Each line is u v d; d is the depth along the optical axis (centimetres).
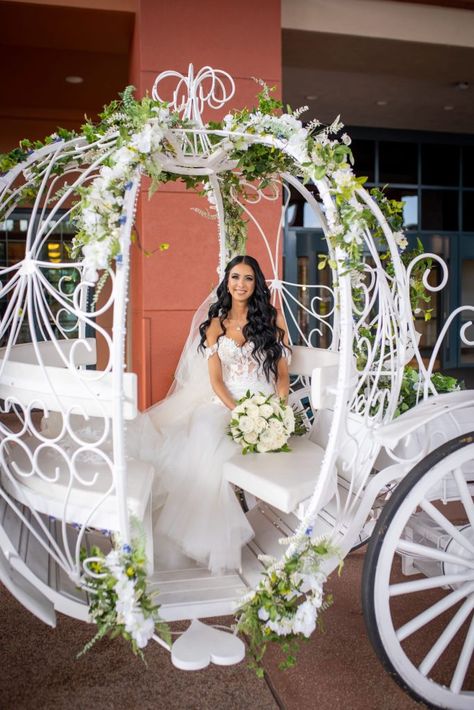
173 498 255
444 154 888
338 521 222
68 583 216
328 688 218
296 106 764
